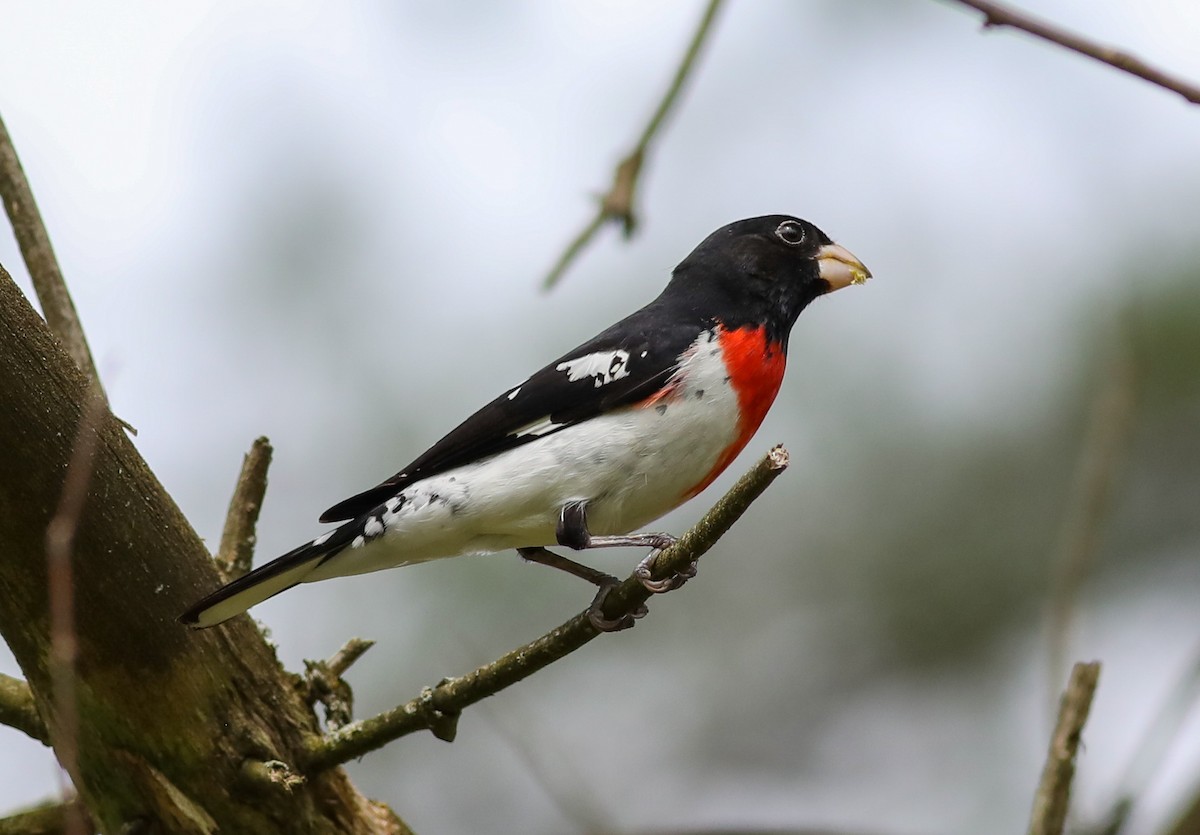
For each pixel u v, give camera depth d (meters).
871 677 12.54
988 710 12.31
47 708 6.08
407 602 11.41
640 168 7.55
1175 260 12.84
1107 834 5.64
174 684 6.04
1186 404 12.78
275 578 7.12
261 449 6.98
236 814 6.15
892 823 11.87
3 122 7.39
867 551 12.66
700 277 8.20
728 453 7.75
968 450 12.65
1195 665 5.77
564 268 7.48
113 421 5.85
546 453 7.32
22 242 7.26
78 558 5.76
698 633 12.59
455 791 11.43
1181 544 12.70
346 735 6.22
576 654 12.36
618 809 11.75
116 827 6.19
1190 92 4.64
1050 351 12.77
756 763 12.12
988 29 4.81
